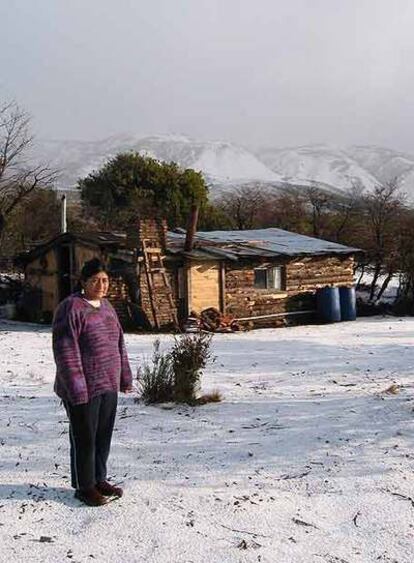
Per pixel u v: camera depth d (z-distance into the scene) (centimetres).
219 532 454
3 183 2911
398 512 491
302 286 2314
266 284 2253
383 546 436
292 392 936
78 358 482
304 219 3884
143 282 2003
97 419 496
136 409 821
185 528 459
